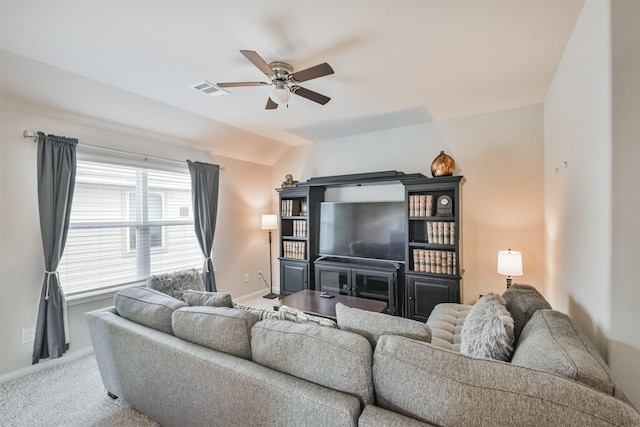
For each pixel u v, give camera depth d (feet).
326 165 15.16
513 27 6.06
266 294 16.31
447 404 3.08
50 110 8.55
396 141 13.12
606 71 4.48
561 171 7.63
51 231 8.39
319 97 8.05
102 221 10.02
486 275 11.18
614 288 4.39
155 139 11.51
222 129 12.75
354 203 13.26
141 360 5.65
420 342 3.73
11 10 5.42
